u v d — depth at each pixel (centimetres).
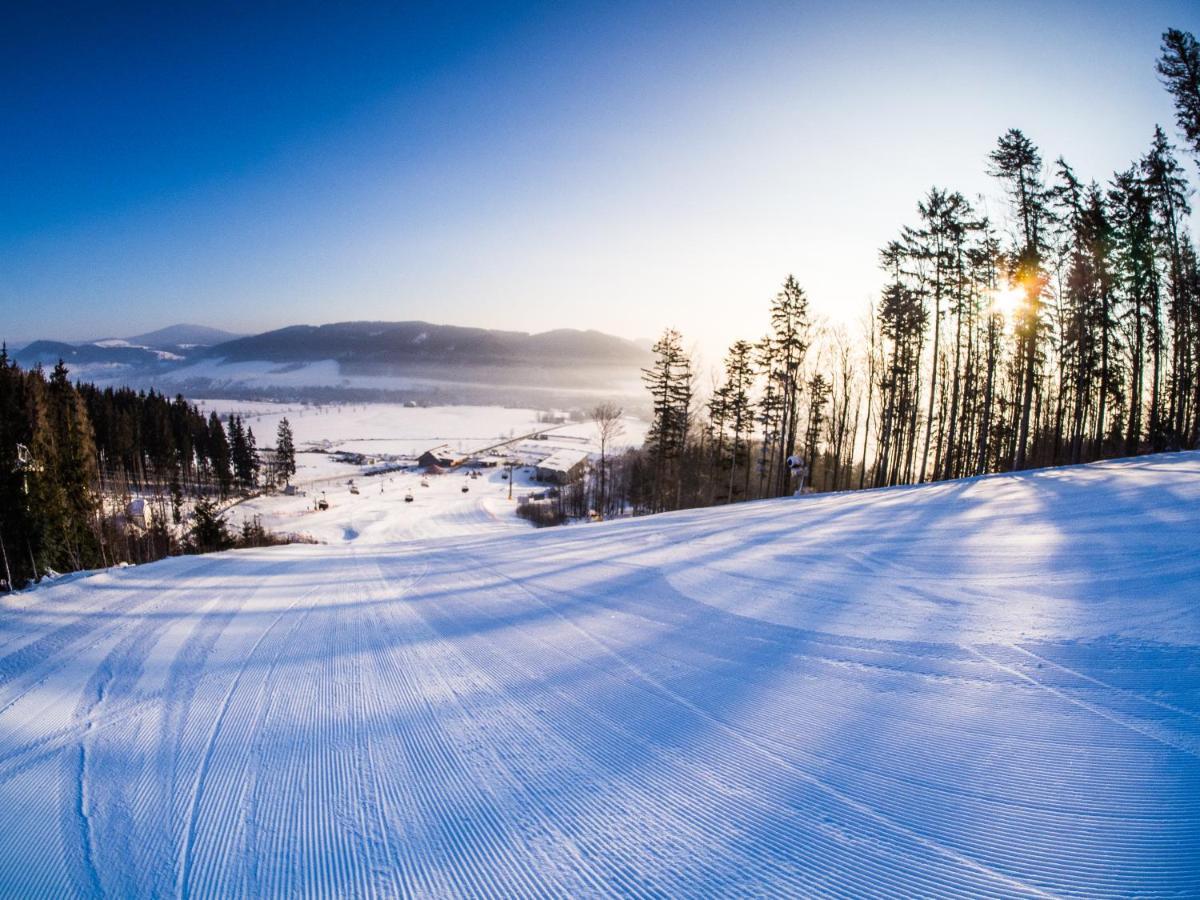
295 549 1788
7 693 555
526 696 521
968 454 3194
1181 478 1201
